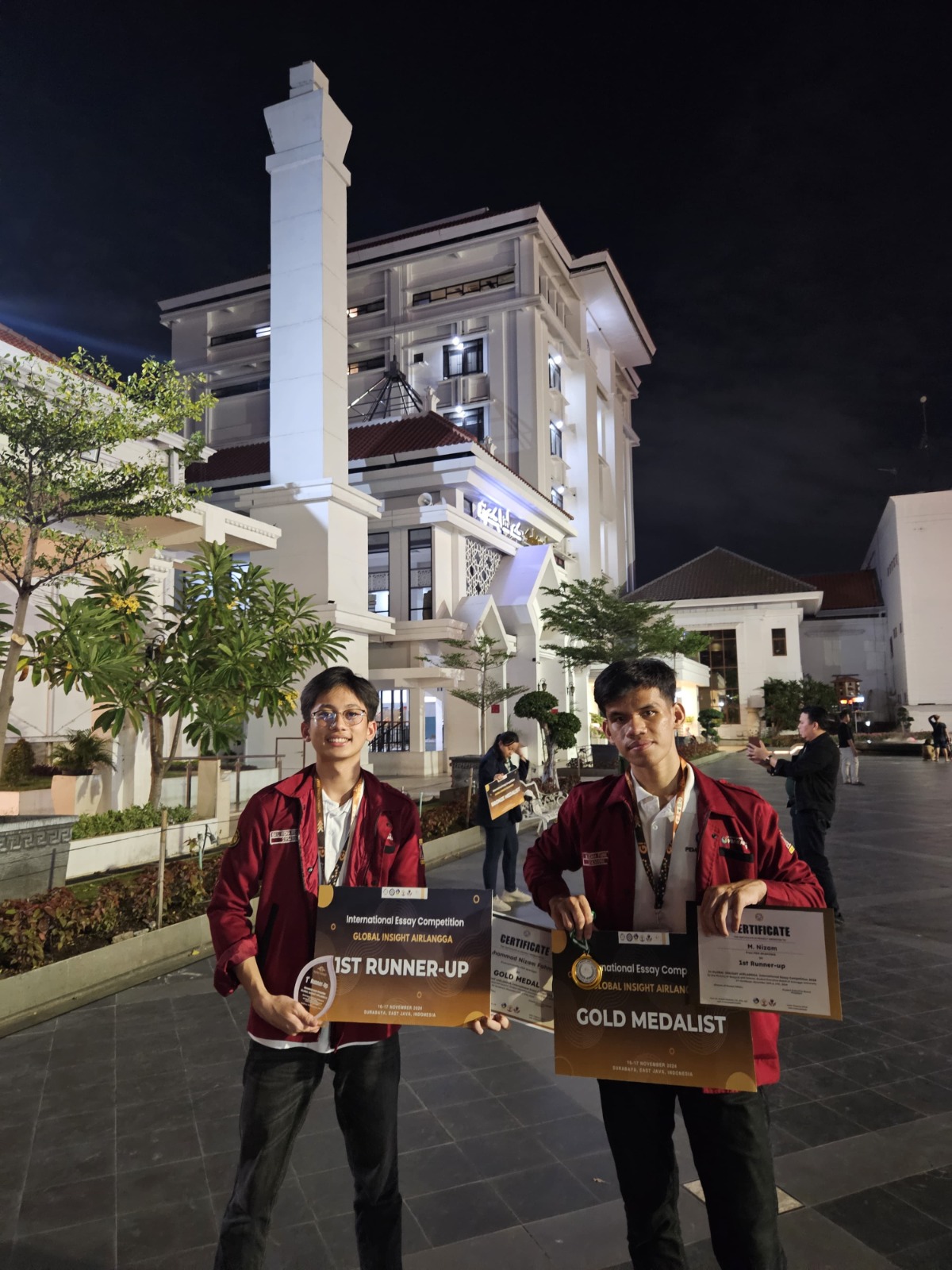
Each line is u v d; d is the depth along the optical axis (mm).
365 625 20078
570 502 48656
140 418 8555
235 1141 3617
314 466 19859
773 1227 2025
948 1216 2963
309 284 20250
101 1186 3262
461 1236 2895
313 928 2318
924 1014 5121
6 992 5102
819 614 62906
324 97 20406
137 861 9312
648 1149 2174
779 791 20453
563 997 2156
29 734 12328
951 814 15305
